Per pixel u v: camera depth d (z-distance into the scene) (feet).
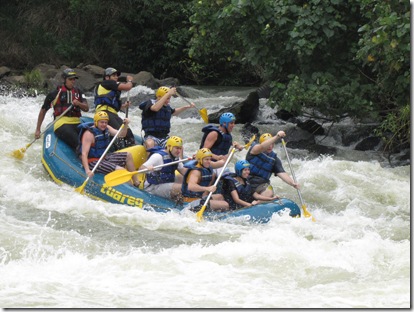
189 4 135.64
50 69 134.72
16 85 120.88
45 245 46.55
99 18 156.04
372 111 82.69
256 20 83.20
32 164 67.10
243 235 49.37
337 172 73.26
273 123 97.45
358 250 46.34
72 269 42.19
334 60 84.58
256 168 58.23
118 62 156.15
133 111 102.73
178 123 94.43
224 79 152.25
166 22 155.94
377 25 74.54
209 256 44.55
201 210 54.13
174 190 57.52
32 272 41.60
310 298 38.01
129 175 57.52
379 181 72.23
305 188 69.36
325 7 80.94
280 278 41.75
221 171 55.88
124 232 51.21
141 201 56.65
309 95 81.87
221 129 60.44
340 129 92.79
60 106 65.82
